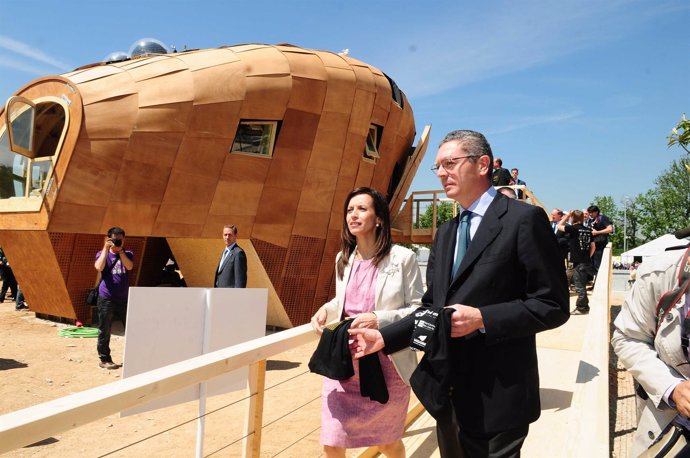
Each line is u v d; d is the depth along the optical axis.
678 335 1.88
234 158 12.09
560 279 2.10
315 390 7.24
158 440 5.37
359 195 3.05
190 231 11.77
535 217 2.14
